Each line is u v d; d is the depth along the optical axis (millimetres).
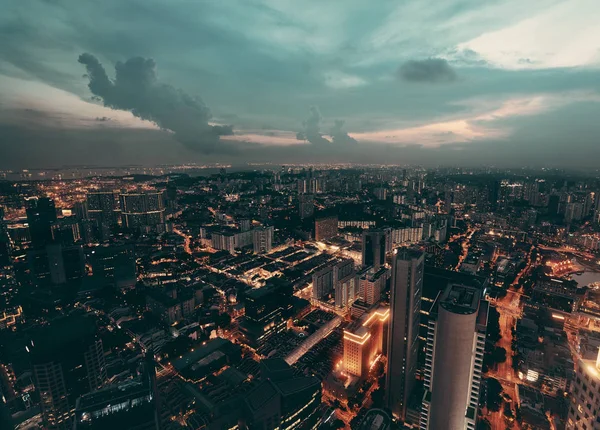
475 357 154875
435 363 156750
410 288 194250
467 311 147000
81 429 158500
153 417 168500
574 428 113812
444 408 156500
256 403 187625
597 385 104000
